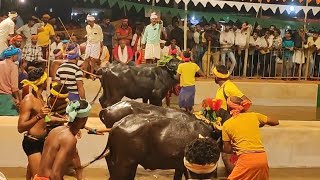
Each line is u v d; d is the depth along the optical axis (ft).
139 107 26.23
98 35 48.96
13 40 41.19
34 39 48.24
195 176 11.40
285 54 57.93
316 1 53.93
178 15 56.54
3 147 31.76
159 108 25.94
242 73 57.62
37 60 46.47
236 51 56.85
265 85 53.83
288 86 54.24
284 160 34.81
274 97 54.08
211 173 11.41
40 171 17.92
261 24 57.41
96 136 32.24
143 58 50.26
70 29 58.29
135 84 35.73
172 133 21.61
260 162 20.36
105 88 36.11
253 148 20.56
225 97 25.61
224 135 21.26
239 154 20.63
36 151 22.36
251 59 57.72
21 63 41.83
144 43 49.39
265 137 34.45
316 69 59.06
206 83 51.49
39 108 22.09
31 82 22.36
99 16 63.52
